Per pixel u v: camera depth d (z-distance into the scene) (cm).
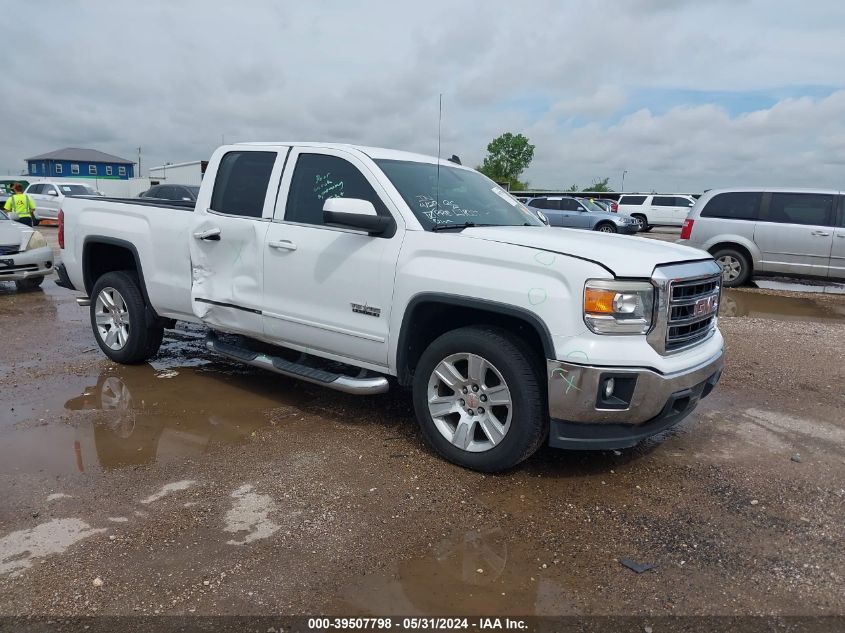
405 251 411
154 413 491
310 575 295
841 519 358
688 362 378
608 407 355
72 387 548
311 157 477
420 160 497
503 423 387
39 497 359
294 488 376
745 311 1020
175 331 756
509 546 323
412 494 372
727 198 1259
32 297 991
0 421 468
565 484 390
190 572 294
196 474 391
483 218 461
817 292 1223
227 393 541
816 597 289
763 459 437
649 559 315
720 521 353
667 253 389
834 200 1175
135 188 4800
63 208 640
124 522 335
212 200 523
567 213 2545
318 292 453
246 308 498
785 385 605
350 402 525
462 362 404
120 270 610
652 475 407
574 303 351
